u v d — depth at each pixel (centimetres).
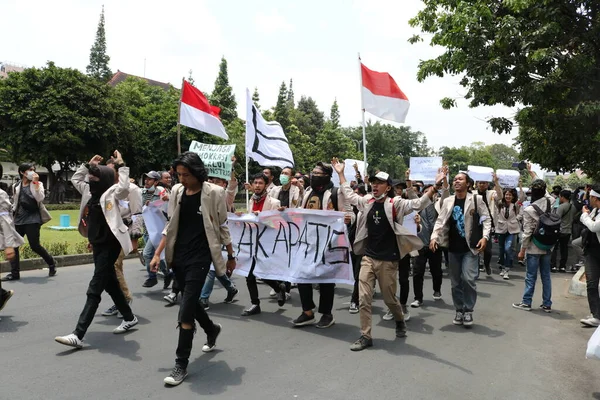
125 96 4050
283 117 5362
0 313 569
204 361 433
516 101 1084
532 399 376
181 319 388
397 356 464
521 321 621
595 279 604
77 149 3150
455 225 582
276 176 3991
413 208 491
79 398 347
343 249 562
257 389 373
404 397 367
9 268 840
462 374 422
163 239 441
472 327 582
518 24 984
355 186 744
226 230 429
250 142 844
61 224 1588
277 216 603
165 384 376
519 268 1120
